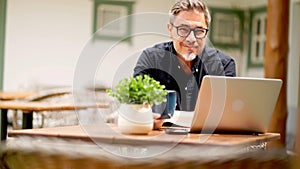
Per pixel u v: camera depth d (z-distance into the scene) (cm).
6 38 694
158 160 95
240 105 185
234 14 795
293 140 70
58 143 137
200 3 194
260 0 766
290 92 519
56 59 709
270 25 383
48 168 100
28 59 702
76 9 714
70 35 714
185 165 94
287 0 379
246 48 796
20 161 102
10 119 541
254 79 183
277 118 369
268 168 88
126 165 96
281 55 379
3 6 690
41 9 703
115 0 724
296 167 64
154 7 709
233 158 94
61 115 482
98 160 98
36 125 466
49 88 698
